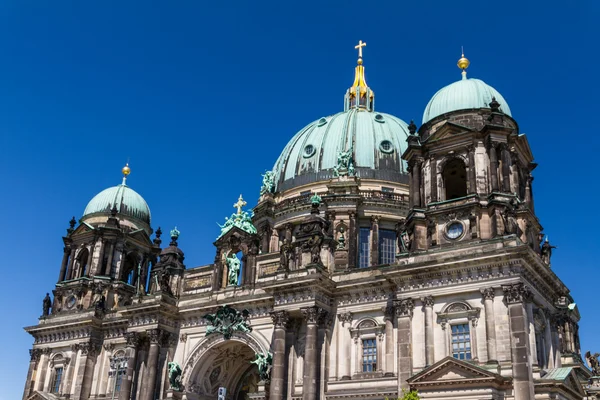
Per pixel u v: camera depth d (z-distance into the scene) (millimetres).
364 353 75875
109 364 99000
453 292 69125
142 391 87562
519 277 65375
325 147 109812
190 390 88250
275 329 78625
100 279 106812
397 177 105812
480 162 74812
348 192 100562
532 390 61219
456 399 62531
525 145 79062
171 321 92500
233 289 89188
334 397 74438
